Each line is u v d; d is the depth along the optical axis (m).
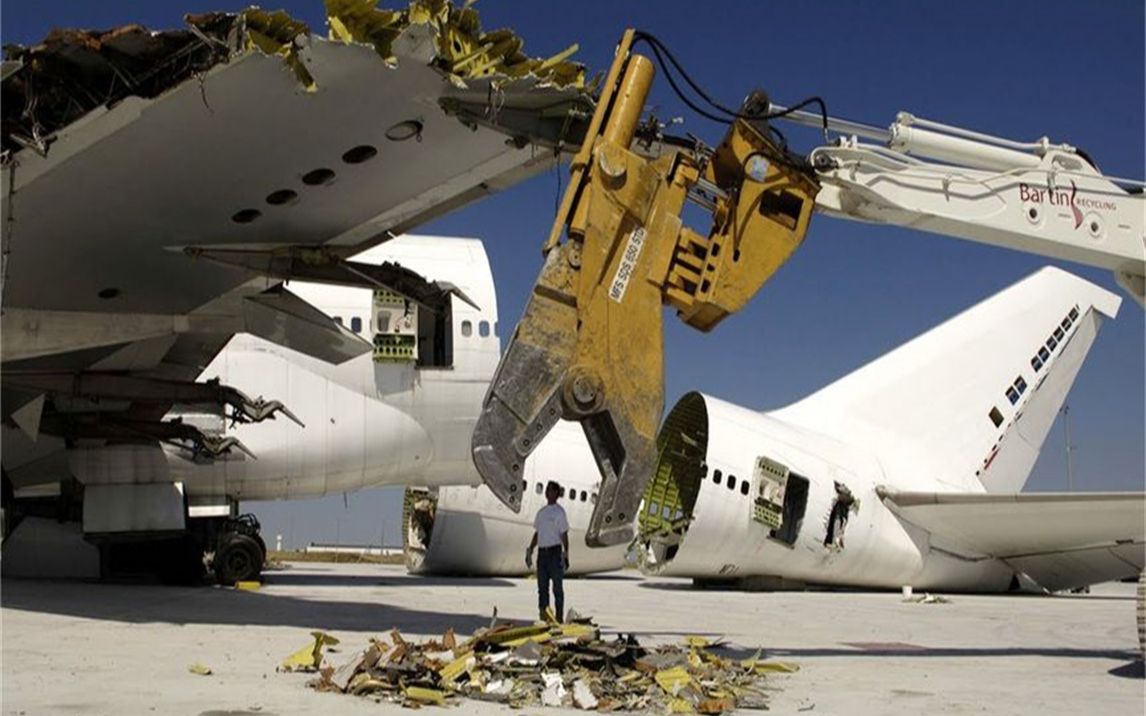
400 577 28.94
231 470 22.59
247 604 16.83
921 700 9.00
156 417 19.84
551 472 29.22
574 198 10.72
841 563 27.53
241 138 13.05
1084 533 27.44
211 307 17.53
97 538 19.59
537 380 10.25
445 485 25.05
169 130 12.71
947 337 32.59
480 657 9.16
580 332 10.48
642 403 10.65
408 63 11.90
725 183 11.49
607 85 11.02
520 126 12.98
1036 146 12.83
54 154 12.95
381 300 23.33
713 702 8.24
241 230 15.48
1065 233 12.86
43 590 18.52
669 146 11.62
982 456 31.88
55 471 20.94
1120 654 13.05
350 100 12.44
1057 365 33.69
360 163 13.91
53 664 9.80
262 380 22.81
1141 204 13.25
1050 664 11.97
